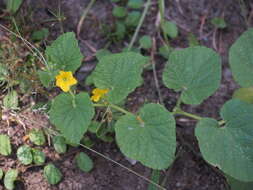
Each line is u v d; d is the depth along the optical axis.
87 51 0.56
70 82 0.40
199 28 0.61
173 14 0.61
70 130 0.38
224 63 0.58
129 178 0.48
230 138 0.39
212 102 0.55
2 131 0.48
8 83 0.49
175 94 0.55
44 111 0.48
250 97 0.49
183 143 0.51
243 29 0.62
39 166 0.47
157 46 0.59
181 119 0.53
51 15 0.57
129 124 0.38
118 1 0.61
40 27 0.56
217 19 0.61
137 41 0.58
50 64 0.43
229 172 0.38
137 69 0.41
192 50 0.42
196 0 0.63
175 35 0.59
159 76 0.56
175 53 0.42
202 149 0.38
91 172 0.48
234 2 0.63
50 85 0.46
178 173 0.49
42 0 0.58
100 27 0.58
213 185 0.49
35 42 0.54
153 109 0.39
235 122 0.39
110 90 0.41
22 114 0.48
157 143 0.37
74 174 0.48
